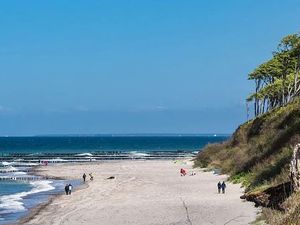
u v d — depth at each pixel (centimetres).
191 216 3128
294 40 7550
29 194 5256
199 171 6844
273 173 3600
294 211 1474
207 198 3897
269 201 2822
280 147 4441
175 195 4338
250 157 5097
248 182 4309
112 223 3105
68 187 5091
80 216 3459
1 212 3956
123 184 5816
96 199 4453
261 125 6231
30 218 3578
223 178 5512
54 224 3241
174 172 7375
